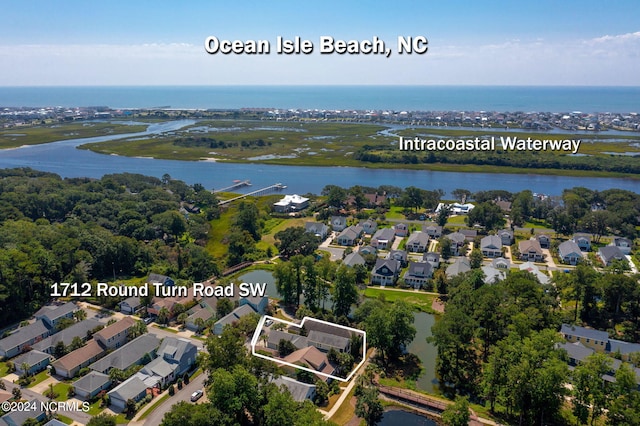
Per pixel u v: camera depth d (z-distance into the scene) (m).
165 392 71.19
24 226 123.19
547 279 106.88
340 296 92.75
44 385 72.88
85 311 94.00
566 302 100.00
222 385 59.62
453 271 111.69
